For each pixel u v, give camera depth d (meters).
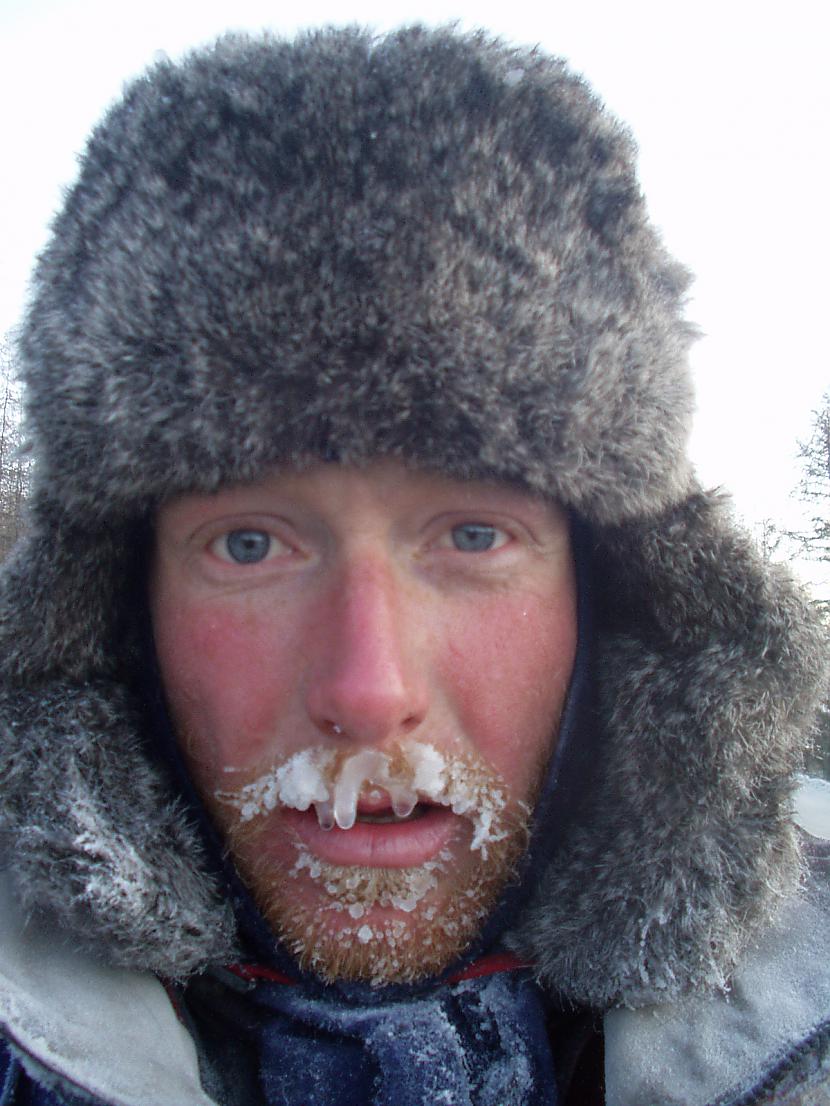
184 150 0.22
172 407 0.21
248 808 0.24
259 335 0.21
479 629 0.24
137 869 0.23
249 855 0.24
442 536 0.24
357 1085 0.23
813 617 0.25
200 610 0.24
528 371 0.22
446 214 0.21
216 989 0.25
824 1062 0.22
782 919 0.26
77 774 0.23
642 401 0.23
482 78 0.22
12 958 0.22
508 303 0.21
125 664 0.26
